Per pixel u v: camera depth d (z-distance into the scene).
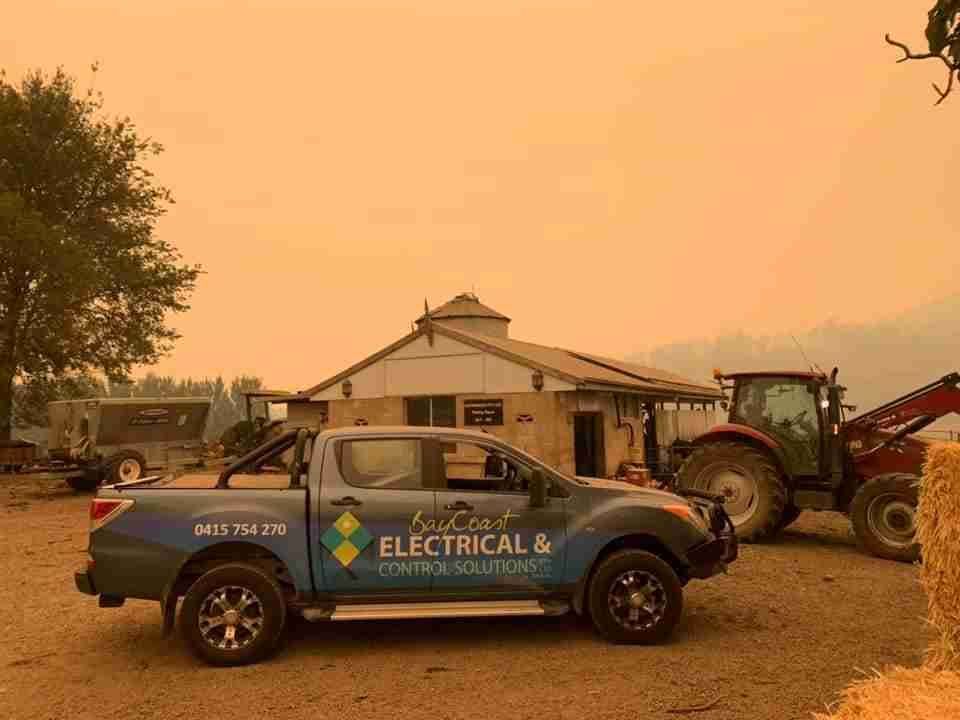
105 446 19.52
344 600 5.61
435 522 5.71
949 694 2.52
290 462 6.27
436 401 18.86
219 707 4.63
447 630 6.27
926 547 3.98
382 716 4.45
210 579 5.43
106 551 5.44
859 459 10.44
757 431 10.80
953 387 9.98
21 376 27.66
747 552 9.91
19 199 24.09
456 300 28.33
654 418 24.05
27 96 27.66
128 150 29.34
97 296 27.38
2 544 11.26
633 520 5.89
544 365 17.50
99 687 5.02
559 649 5.68
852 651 5.58
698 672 5.13
